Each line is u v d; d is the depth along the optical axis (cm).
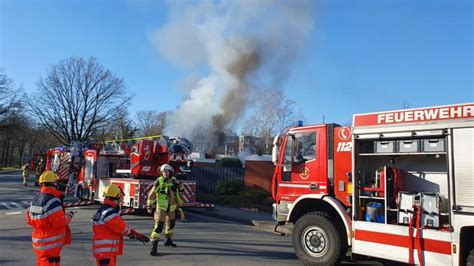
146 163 1389
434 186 611
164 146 1392
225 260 748
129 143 1471
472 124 546
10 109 4534
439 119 580
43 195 466
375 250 629
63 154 2159
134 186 1320
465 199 541
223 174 2148
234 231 1118
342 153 707
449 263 548
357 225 654
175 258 754
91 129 4803
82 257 748
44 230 463
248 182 1980
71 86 4700
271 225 1200
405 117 618
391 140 642
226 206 1688
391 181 634
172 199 838
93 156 1588
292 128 792
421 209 588
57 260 468
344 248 673
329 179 720
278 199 792
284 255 809
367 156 680
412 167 639
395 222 622
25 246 831
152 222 1230
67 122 4750
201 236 1005
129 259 740
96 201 1522
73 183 1739
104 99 4853
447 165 564
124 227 484
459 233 541
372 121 657
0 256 739
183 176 1445
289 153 785
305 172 752
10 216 1298
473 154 541
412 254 587
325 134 731
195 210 1619
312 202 740
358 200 664
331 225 674
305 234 709
